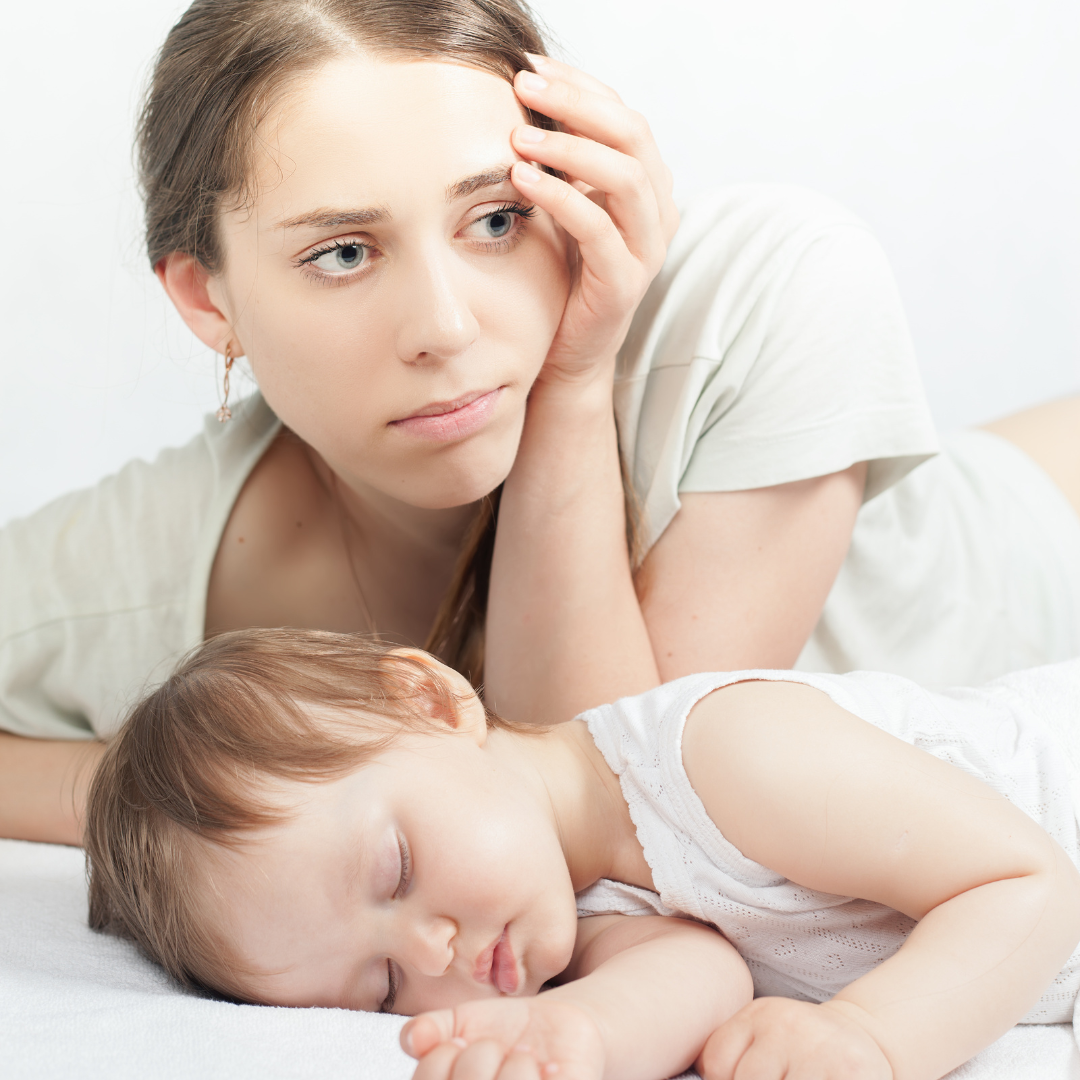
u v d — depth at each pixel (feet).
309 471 4.65
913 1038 2.57
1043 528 5.60
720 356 4.08
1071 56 7.76
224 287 3.61
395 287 3.30
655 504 4.19
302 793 3.13
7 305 7.10
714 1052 2.64
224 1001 3.13
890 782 2.95
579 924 3.45
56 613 4.65
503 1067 2.29
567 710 4.13
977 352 7.98
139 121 3.97
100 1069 2.55
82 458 7.25
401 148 3.18
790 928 3.18
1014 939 2.72
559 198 3.36
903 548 5.11
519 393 3.54
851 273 4.11
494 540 4.39
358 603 4.75
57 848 4.58
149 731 3.44
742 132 7.61
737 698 3.28
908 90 7.70
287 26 3.23
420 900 3.05
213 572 4.61
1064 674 3.86
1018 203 7.87
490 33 3.41
